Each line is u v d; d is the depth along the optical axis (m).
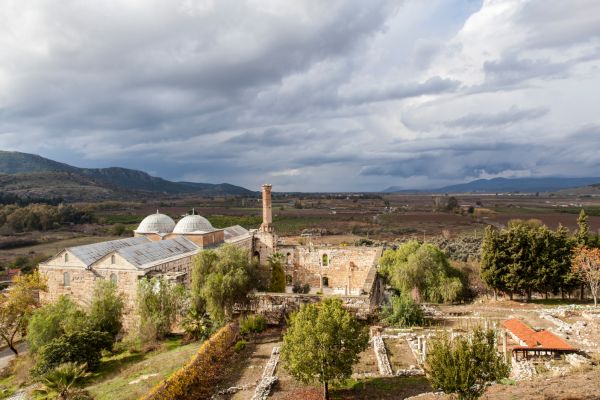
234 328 46.84
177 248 75.44
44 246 152.75
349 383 34.25
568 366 35.28
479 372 23.67
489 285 70.62
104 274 62.88
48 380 38.75
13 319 61.69
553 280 66.38
